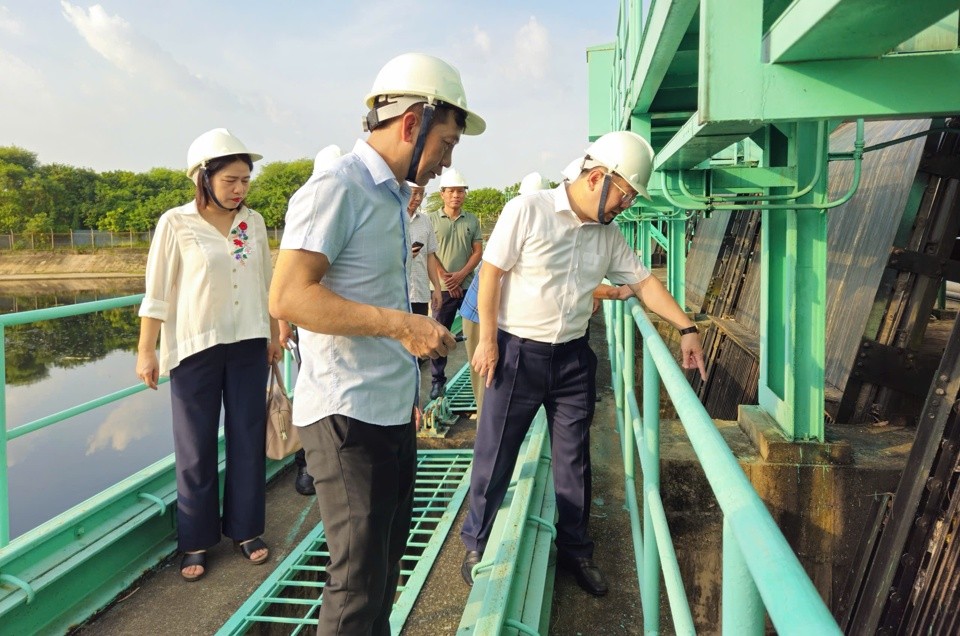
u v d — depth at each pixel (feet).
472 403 18.49
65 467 33.65
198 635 8.73
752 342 22.59
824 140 11.09
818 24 4.69
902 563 10.86
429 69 5.36
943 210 13.57
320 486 5.70
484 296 8.61
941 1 4.18
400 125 5.43
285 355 15.74
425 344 5.15
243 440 10.25
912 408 14.03
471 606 8.16
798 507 12.16
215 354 9.77
